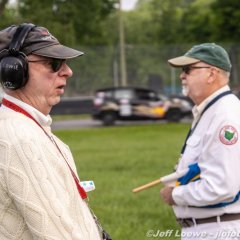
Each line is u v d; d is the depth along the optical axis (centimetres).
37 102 371
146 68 4738
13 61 360
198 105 578
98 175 1642
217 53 575
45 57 367
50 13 3183
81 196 387
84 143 2656
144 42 8212
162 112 3747
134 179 1558
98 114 3741
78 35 4941
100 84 4619
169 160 1947
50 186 341
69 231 339
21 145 341
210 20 6094
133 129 3391
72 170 392
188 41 6512
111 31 7375
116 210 1156
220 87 575
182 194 563
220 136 542
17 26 373
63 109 4366
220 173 539
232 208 551
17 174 337
